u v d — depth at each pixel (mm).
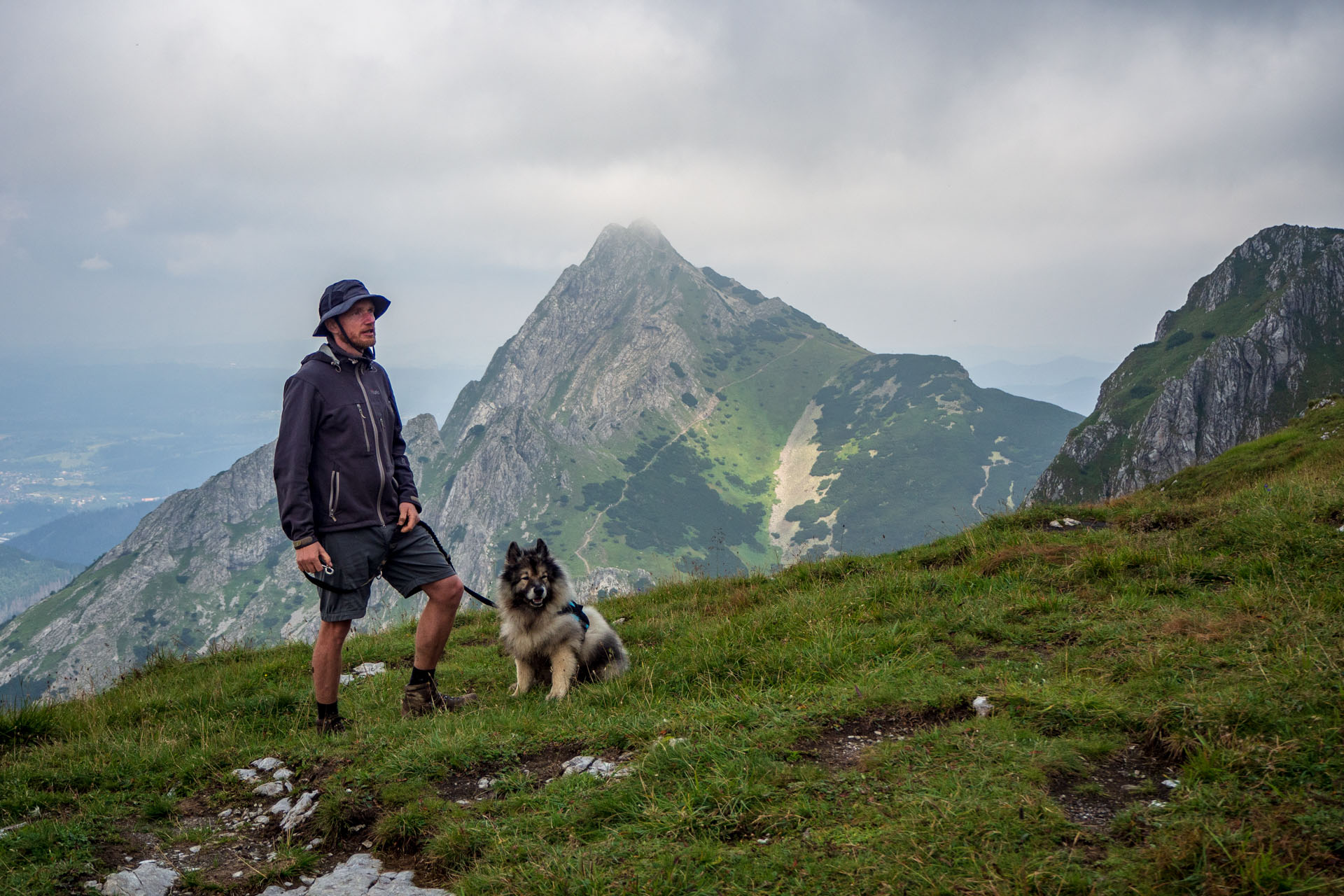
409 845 4270
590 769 4816
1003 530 12109
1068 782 3838
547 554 7395
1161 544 9227
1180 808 3334
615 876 3395
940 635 7191
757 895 3104
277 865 4258
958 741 4328
